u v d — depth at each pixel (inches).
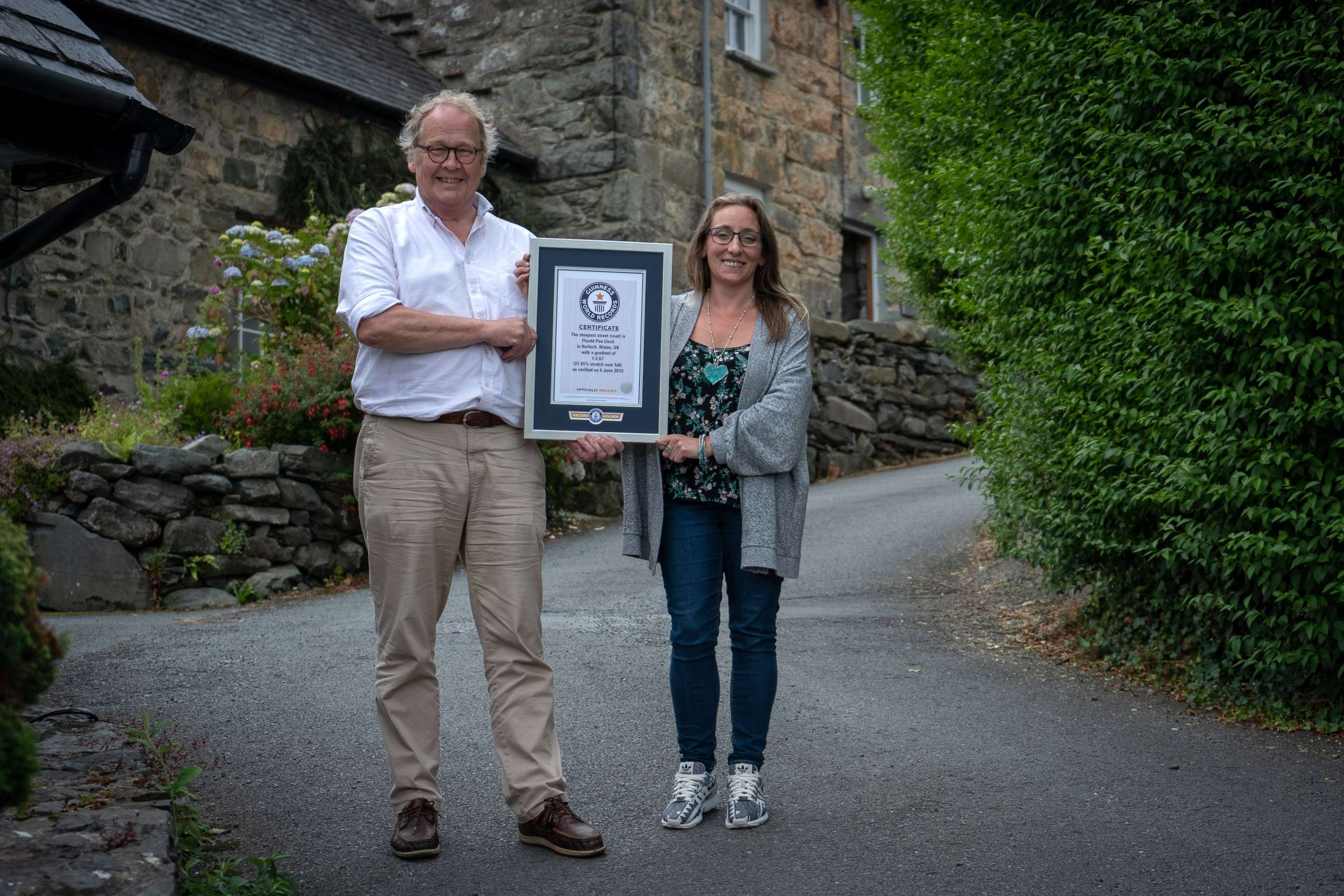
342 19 539.5
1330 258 181.5
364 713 187.9
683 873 131.1
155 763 153.5
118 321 395.5
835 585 295.6
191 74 420.2
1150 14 199.3
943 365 585.6
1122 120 207.5
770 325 147.3
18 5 174.2
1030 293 231.6
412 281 136.8
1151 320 200.5
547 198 534.6
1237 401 183.5
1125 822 146.3
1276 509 181.9
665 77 548.4
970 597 278.4
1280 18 196.2
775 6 621.6
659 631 244.2
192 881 119.2
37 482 296.2
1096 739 179.6
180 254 414.9
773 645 147.8
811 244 640.4
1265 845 139.5
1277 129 186.2
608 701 195.2
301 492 329.4
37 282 374.6
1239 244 184.5
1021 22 228.4
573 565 331.9
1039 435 231.1
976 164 256.8
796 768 165.2
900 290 444.8
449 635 239.6
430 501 135.3
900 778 161.2
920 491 432.5
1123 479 207.9
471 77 550.0
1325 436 185.6
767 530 141.8
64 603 289.9
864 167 681.0
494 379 137.5
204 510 312.7
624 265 141.6
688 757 147.3
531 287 139.8
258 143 441.4
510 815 148.0
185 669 214.8
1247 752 174.7
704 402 146.2
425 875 130.4
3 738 85.3
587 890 126.6
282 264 373.4
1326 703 192.1
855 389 534.6
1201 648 207.8
